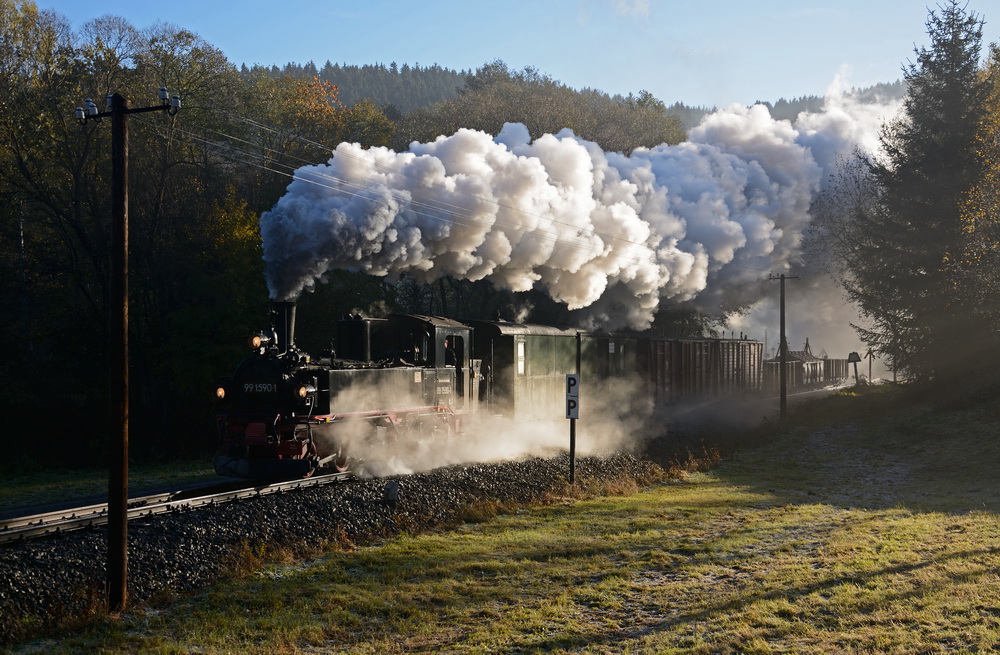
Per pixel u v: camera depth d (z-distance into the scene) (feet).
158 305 105.09
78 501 54.08
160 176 104.47
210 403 96.48
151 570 33.42
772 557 38.96
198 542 36.42
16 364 102.06
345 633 28.96
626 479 66.64
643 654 25.59
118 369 31.42
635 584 34.78
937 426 91.76
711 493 61.98
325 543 40.50
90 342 98.37
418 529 45.96
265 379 49.21
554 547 41.91
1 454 90.99
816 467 79.00
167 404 99.25
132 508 38.50
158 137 102.78
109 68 96.99
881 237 112.06
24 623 28.07
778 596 31.19
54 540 33.68
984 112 105.60
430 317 64.64
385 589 34.01
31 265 105.70
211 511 39.47
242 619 29.76
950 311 104.68
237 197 115.24
